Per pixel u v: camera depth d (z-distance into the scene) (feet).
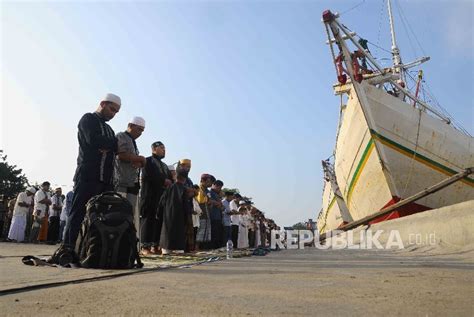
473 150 70.08
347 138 70.64
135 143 20.95
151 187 24.64
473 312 6.26
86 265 13.57
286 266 16.58
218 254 26.00
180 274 12.34
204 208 32.68
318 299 7.50
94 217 13.97
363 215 73.00
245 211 45.96
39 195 45.50
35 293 7.87
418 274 12.75
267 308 6.53
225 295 7.93
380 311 6.32
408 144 64.03
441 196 65.77
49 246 34.60
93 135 16.44
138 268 14.20
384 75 66.80
